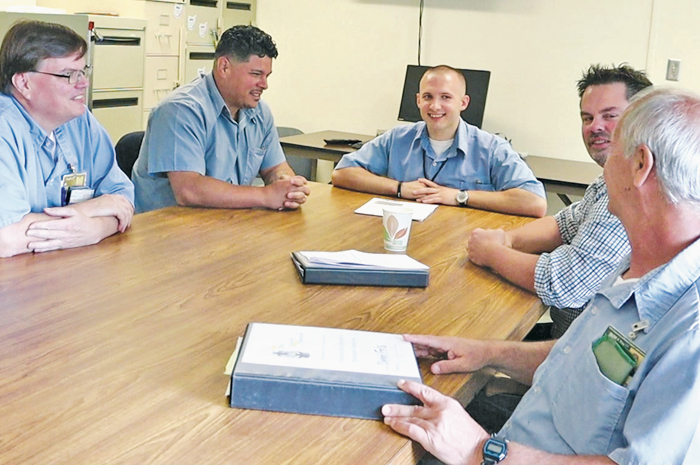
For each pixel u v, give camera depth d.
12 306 1.49
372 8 4.88
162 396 1.17
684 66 4.10
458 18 4.61
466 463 1.11
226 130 2.77
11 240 1.78
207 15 4.86
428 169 2.96
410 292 1.79
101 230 1.97
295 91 5.25
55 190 2.08
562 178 3.79
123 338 1.38
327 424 1.13
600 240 1.80
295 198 2.46
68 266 1.76
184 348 1.36
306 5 5.09
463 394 1.33
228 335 1.43
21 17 3.72
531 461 1.09
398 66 4.87
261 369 1.16
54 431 1.05
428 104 2.88
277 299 1.65
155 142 2.57
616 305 1.18
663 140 1.09
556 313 2.34
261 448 1.05
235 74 2.64
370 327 1.54
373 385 1.16
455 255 2.14
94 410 1.11
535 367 1.45
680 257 1.11
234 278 1.77
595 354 1.17
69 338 1.36
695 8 4.02
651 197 1.12
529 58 4.46
